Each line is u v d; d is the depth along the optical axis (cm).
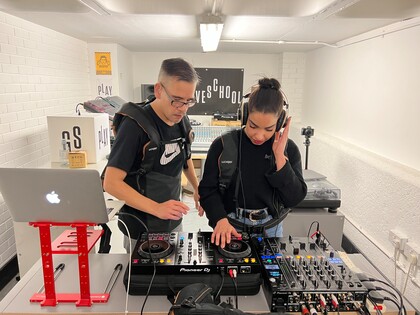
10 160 252
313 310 91
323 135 380
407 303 102
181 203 110
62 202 85
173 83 118
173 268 97
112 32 327
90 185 82
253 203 128
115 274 110
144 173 130
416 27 214
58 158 246
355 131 306
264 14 219
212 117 529
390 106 245
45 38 308
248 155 124
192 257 102
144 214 138
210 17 222
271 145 124
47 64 314
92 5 201
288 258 108
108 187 114
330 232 218
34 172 81
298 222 216
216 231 112
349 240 283
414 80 216
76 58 391
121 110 126
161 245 107
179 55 524
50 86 320
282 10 205
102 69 434
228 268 98
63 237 108
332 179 324
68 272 111
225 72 524
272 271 100
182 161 148
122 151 119
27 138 276
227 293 100
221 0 184
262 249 113
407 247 203
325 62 389
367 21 233
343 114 333
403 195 211
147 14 229
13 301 97
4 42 242
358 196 271
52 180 82
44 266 93
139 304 96
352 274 102
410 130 221
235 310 78
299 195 124
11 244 256
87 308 94
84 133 243
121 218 140
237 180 125
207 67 525
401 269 208
